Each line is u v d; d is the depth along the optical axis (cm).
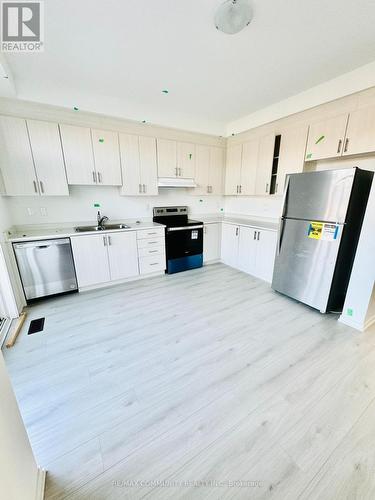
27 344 204
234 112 357
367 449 118
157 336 216
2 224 240
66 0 148
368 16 161
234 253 408
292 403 145
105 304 278
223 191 444
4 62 204
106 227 344
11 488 73
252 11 152
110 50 202
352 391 153
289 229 274
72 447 120
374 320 233
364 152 235
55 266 281
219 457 115
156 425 131
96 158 307
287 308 267
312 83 263
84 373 171
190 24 170
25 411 141
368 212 203
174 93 291
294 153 305
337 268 237
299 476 107
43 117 269
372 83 221
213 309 266
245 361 182
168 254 375
